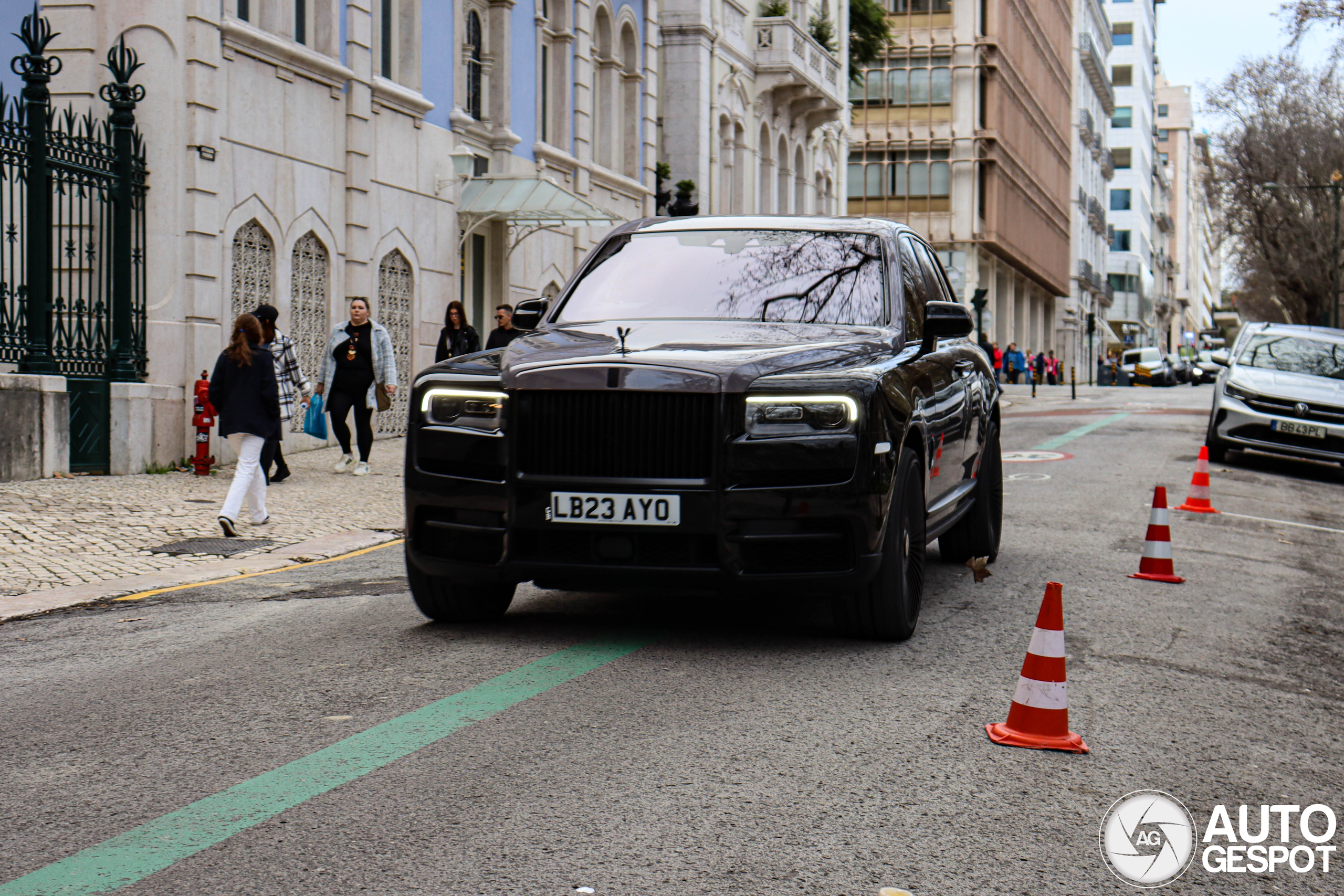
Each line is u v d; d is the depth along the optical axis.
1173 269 159.50
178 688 5.50
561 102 25.02
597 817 3.91
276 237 16.66
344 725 4.88
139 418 13.93
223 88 15.46
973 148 62.84
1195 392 47.78
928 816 3.99
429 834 3.77
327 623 6.89
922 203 63.69
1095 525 11.09
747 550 5.71
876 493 5.81
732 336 6.47
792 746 4.64
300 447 17.20
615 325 6.84
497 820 3.87
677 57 30.92
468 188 21.55
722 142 33.31
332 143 17.92
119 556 9.27
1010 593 7.84
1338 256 51.06
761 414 5.72
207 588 8.22
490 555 6.00
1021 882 3.52
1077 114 92.38
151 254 14.73
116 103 13.90
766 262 7.29
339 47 18.05
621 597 7.56
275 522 11.11
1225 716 5.28
